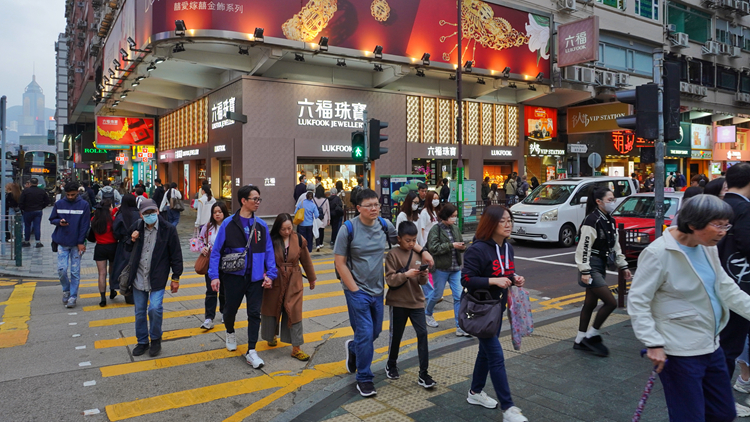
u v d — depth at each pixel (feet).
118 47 72.79
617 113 83.46
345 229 14.56
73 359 17.90
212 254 17.51
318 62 61.41
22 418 13.38
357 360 14.28
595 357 16.52
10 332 20.97
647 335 8.91
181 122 80.43
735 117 117.80
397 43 61.82
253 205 17.71
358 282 14.55
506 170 83.71
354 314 14.42
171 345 19.56
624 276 17.63
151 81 72.28
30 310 24.68
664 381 9.30
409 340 20.36
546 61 77.25
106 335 20.71
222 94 63.00
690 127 107.14
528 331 12.51
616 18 88.12
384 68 63.77
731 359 11.69
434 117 72.59
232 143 60.18
